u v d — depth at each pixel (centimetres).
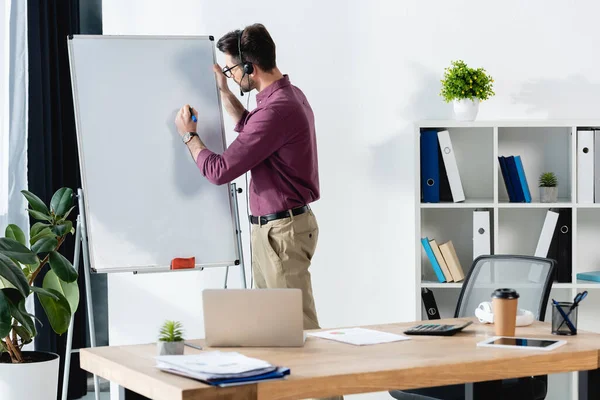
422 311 440
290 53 452
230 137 450
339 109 453
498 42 448
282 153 342
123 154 354
